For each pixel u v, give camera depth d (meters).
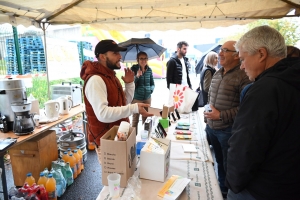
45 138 2.28
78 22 2.84
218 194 0.99
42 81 3.80
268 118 0.72
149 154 1.06
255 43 0.85
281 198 0.80
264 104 0.73
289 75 0.74
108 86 1.41
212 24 2.95
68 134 2.91
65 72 4.38
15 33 3.23
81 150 2.78
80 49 5.03
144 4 2.49
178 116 2.34
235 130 0.82
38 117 2.24
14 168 2.24
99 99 1.30
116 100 1.49
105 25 2.98
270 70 0.80
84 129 3.25
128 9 2.61
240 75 1.63
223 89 1.72
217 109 1.77
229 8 2.58
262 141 0.73
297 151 0.75
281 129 0.73
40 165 2.21
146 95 3.36
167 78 3.53
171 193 0.95
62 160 2.35
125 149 1.00
